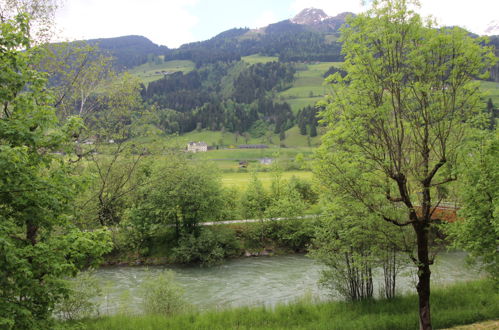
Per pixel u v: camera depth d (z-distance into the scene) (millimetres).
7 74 9398
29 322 8891
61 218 10719
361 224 18938
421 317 15094
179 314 20703
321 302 22047
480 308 18922
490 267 16125
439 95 13406
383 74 13914
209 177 45938
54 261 9352
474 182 14898
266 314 20047
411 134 14430
